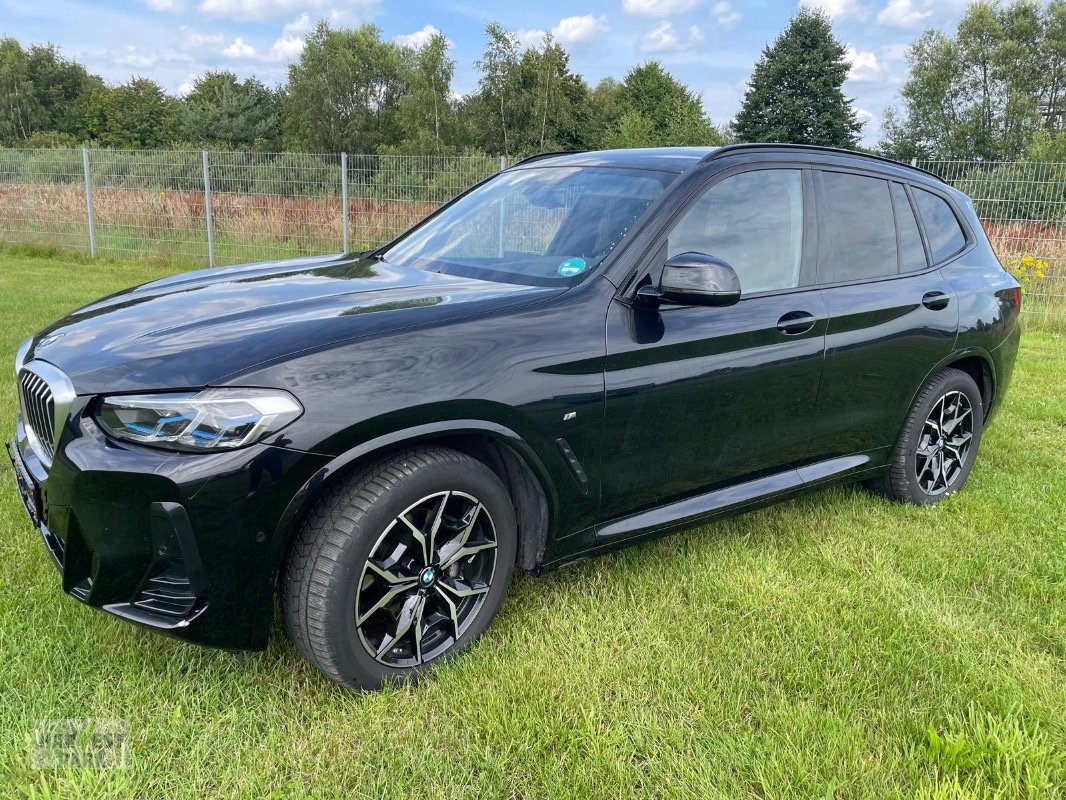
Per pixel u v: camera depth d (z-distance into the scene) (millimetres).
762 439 3203
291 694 2354
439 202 11672
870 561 3418
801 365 3225
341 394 2154
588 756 2160
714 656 2670
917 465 4039
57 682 2352
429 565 2420
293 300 2650
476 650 2602
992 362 4180
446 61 54062
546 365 2500
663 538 3539
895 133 59031
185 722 2225
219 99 63219
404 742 2209
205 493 2035
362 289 2795
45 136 69750
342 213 12102
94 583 2168
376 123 58781
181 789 1999
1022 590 3195
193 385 2094
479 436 2451
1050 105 57250
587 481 2686
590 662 2588
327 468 2139
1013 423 5598
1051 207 9633
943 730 2322
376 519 2229
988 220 9930
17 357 2775
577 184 3256
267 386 2100
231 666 2473
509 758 2160
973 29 56469
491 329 2457
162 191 13086
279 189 12438
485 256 3150
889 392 3676
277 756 2129
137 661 2455
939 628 2873
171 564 2119
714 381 2934
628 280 2754
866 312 3463
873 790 2080
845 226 3541
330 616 2223
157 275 12039
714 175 3066
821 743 2258
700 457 3006
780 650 2703
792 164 3398
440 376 2299
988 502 4133
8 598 2758
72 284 10438
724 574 3219
